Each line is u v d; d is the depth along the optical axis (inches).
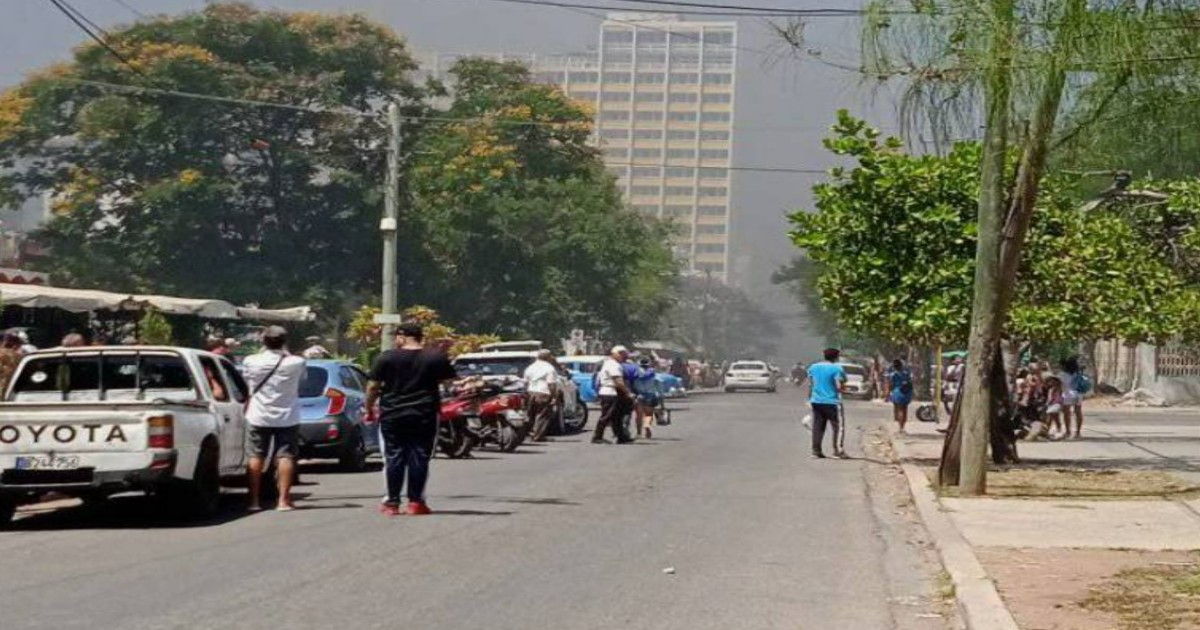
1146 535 591.5
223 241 2337.6
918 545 580.4
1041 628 383.6
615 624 393.1
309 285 2335.1
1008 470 935.0
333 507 673.0
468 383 1034.1
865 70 561.6
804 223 935.7
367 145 2459.4
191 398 644.7
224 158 2341.3
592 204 2583.7
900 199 909.8
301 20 2407.7
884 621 408.5
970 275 894.4
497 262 2504.9
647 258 2861.7
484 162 2428.6
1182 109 504.1
